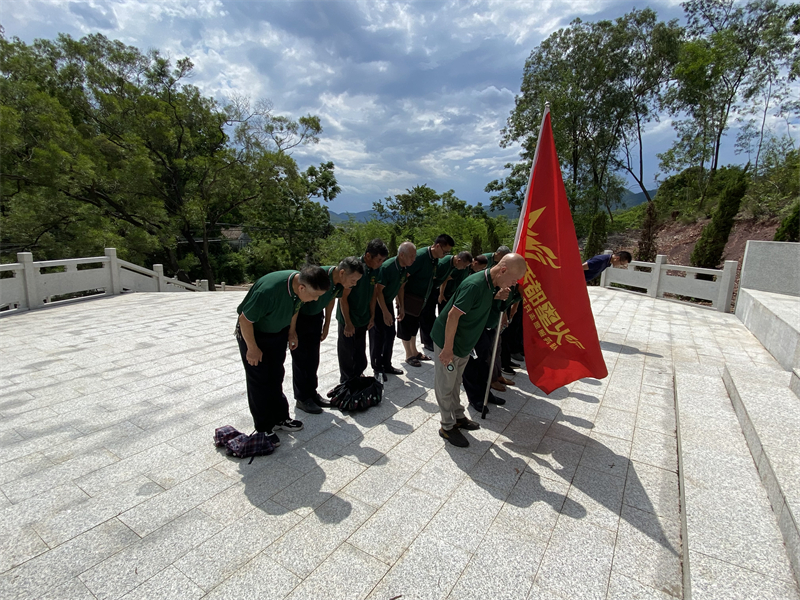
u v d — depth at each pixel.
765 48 18.94
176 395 4.27
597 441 3.44
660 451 3.28
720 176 21.25
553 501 2.66
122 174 16.00
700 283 10.17
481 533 2.37
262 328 3.07
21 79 16.67
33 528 2.37
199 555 2.19
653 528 2.42
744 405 3.17
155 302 9.95
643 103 23.72
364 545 2.27
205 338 6.50
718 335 7.11
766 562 1.90
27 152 14.67
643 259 15.62
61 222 14.48
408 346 5.30
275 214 27.45
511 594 1.96
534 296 3.69
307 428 3.62
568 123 23.00
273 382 3.20
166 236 18.17
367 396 3.96
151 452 3.19
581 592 1.98
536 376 3.79
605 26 21.84
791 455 2.46
